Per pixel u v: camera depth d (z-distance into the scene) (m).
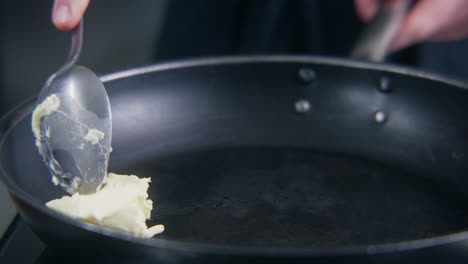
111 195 0.46
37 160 0.47
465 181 0.53
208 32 0.75
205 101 0.57
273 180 0.52
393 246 0.37
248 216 0.49
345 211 0.49
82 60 1.23
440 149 0.54
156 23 1.35
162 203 0.50
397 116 0.56
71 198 0.45
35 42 1.24
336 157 0.55
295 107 0.58
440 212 0.50
